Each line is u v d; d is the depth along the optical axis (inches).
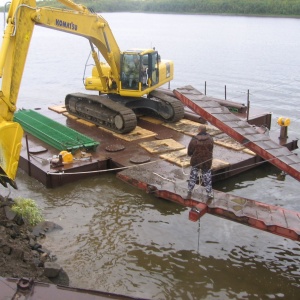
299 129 729.0
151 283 316.2
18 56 375.2
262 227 325.4
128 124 561.3
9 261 298.8
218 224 401.1
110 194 452.8
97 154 512.1
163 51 1881.2
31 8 378.6
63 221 398.6
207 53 1797.5
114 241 368.5
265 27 2942.9
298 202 450.9
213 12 4493.1
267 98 992.2
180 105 621.0
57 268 300.7
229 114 443.8
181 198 373.1
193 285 315.9
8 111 354.3
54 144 527.8
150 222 401.1
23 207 386.9
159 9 4916.3
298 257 354.3
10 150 329.7
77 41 2504.9
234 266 339.9
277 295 307.3
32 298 204.7
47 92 1094.4
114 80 616.1
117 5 4894.2
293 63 1493.6
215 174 468.4
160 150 516.4
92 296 209.8
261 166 534.6
